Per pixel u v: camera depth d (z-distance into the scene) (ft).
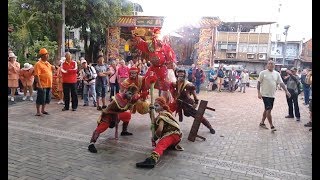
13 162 16.90
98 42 73.10
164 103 19.79
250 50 132.67
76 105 32.81
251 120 32.83
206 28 67.77
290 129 29.25
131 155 19.13
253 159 19.49
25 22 53.93
